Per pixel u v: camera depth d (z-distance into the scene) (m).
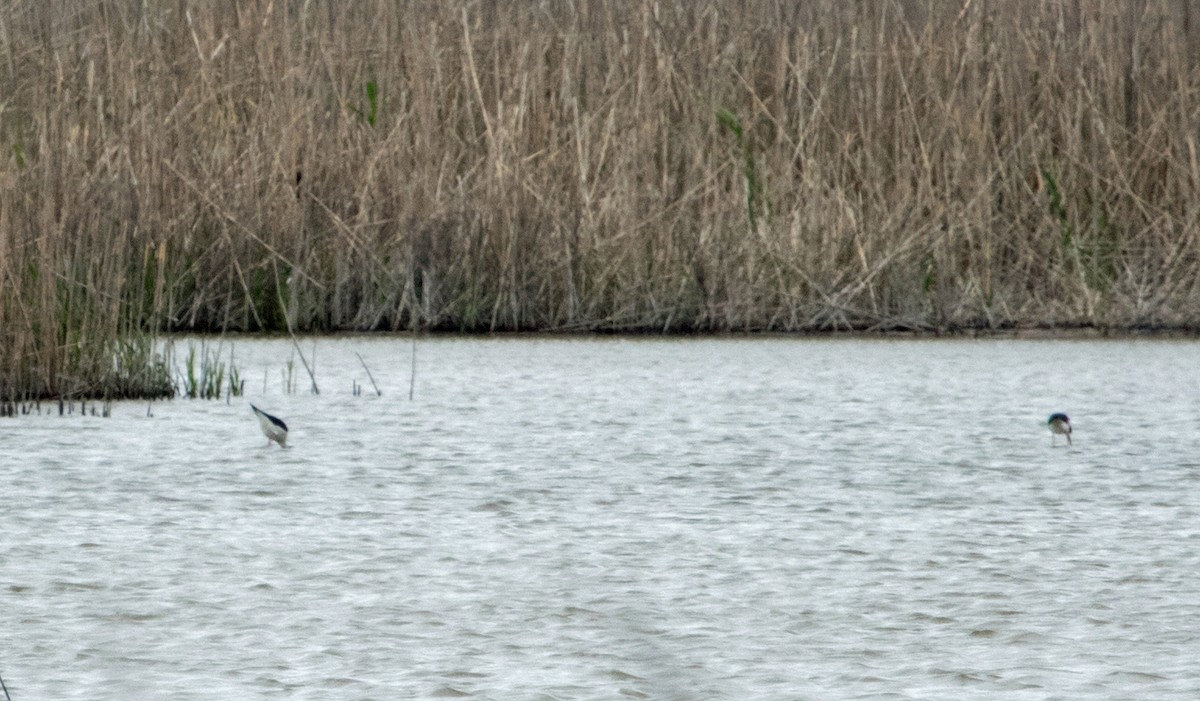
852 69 73.94
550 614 27.66
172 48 73.12
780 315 73.69
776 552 32.19
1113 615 27.61
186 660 25.06
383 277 73.88
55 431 47.12
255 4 73.88
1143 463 42.41
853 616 27.58
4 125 56.81
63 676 24.27
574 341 71.44
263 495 37.91
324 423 49.25
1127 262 73.56
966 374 60.94
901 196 73.75
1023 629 26.81
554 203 73.88
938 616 27.58
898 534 33.88
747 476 40.59
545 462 42.53
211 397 55.31
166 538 33.22
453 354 66.81
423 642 26.05
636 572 30.52
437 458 43.12
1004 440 46.22
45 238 52.38
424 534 33.75
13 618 27.22
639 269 73.56
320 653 25.44
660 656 25.34
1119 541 33.16
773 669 24.73
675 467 41.78
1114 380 59.25
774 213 73.75
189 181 70.62
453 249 74.00
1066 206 73.81
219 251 72.38
